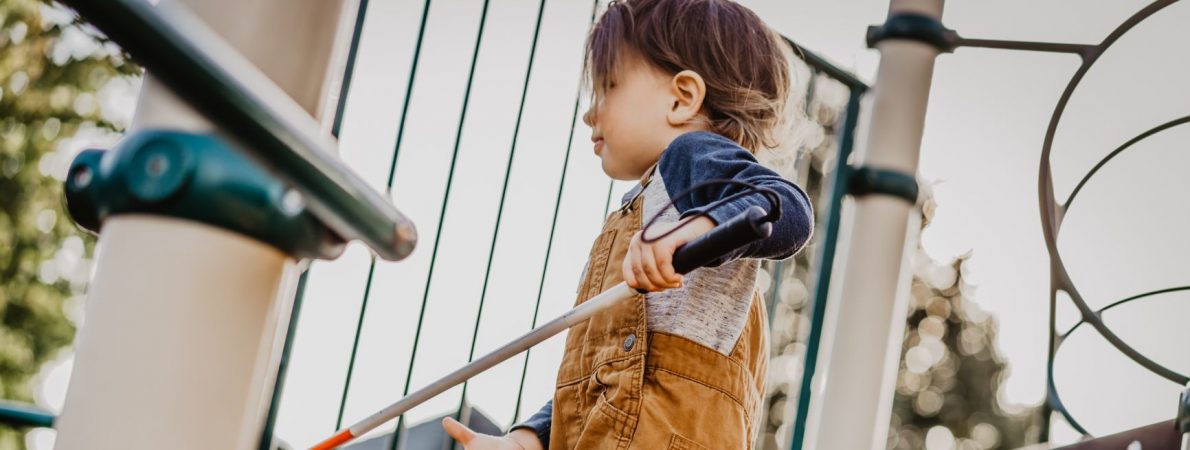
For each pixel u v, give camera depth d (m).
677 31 1.69
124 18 0.54
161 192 0.60
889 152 2.36
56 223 8.77
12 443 6.81
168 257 0.61
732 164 1.39
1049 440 2.21
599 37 1.74
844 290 2.35
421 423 2.35
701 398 1.42
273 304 0.64
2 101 8.77
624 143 1.67
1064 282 2.18
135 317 0.61
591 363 1.49
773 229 1.28
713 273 1.49
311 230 0.63
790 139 2.08
